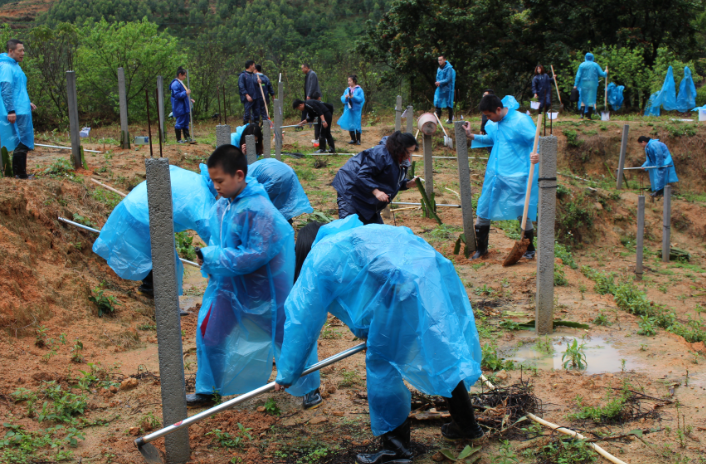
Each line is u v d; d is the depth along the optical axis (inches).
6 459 134.4
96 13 3139.8
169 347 133.6
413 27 1125.1
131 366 193.6
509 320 230.4
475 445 143.7
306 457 143.3
